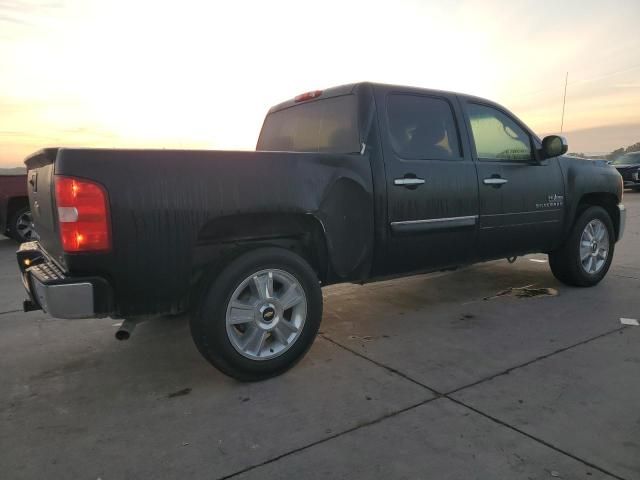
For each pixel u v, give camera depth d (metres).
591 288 5.50
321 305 3.51
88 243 2.71
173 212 2.91
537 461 2.39
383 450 2.51
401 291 5.59
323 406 2.98
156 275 2.92
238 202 3.10
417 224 3.96
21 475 2.38
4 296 5.71
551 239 5.12
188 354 3.87
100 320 4.76
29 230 9.59
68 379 3.46
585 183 5.30
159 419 2.88
